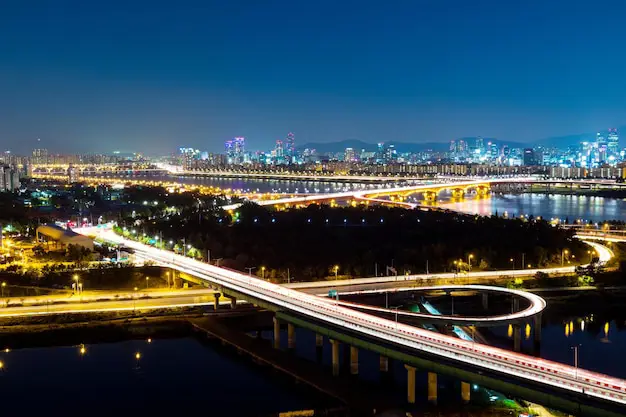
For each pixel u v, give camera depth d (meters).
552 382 161.88
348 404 190.12
